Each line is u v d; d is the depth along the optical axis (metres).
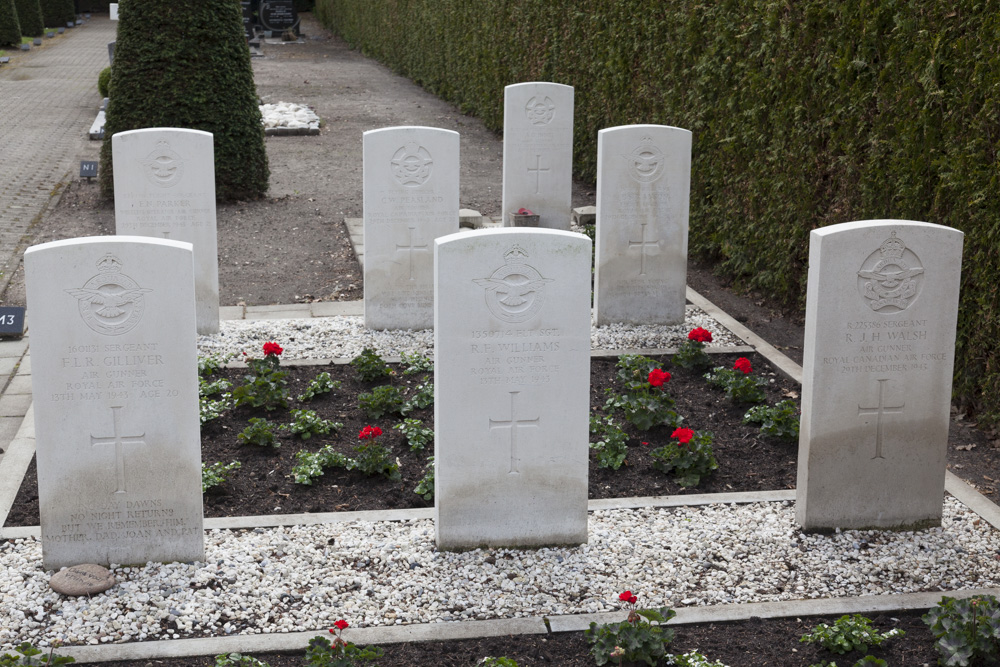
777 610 4.82
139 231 8.68
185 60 13.63
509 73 20.20
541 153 12.95
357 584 5.04
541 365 5.24
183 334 4.97
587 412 5.33
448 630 4.66
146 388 5.00
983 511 5.88
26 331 9.16
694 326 9.52
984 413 7.16
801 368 8.26
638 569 5.23
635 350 8.80
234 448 6.77
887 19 8.06
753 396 7.56
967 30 7.03
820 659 4.47
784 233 9.96
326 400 7.61
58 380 4.92
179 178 8.61
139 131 8.49
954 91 7.16
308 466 6.33
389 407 7.30
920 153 7.61
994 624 4.33
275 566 5.19
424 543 5.46
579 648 4.56
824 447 5.53
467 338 5.15
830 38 8.80
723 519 5.79
